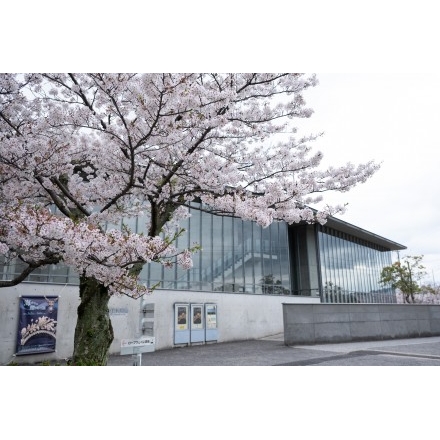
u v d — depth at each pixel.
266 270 23.86
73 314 13.57
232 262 22.02
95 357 6.71
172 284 18.67
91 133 9.08
